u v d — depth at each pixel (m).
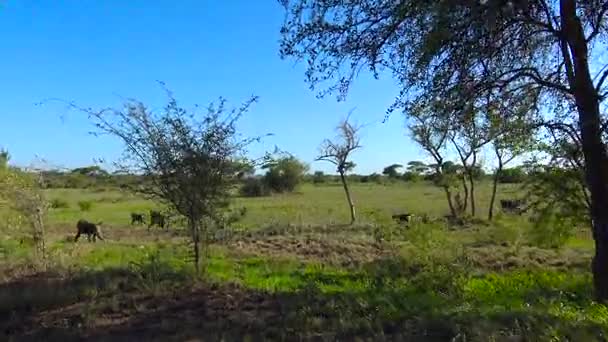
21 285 10.31
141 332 7.83
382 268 12.88
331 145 33.22
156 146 10.74
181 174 10.71
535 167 13.03
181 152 10.71
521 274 14.51
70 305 9.18
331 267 16.28
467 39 9.29
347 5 9.81
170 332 7.79
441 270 12.05
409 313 8.25
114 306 8.91
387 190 80.50
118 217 38.12
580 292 11.47
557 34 9.98
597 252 10.19
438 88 9.71
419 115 10.20
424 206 45.25
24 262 12.83
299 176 69.62
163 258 14.09
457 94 9.73
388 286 11.28
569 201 12.77
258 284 12.82
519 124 10.66
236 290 10.20
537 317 7.79
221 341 7.21
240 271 15.16
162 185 10.80
